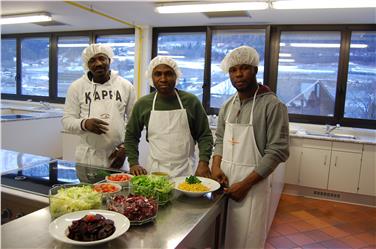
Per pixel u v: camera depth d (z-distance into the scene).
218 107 4.71
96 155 2.19
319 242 2.81
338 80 4.13
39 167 1.80
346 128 4.15
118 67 5.32
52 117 4.92
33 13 4.04
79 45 5.61
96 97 2.15
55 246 0.95
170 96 1.90
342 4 2.94
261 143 1.65
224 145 1.78
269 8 3.23
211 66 4.66
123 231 0.99
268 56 4.32
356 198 3.82
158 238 1.04
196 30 4.68
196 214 1.26
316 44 4.22
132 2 3.43
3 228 1.07
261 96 1.66
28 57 6.20
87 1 3.44
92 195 1.19
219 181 1.70
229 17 4.00
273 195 2.83
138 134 1.99
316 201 3.87
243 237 1.70
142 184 1.36
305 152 3.88
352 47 4.07
